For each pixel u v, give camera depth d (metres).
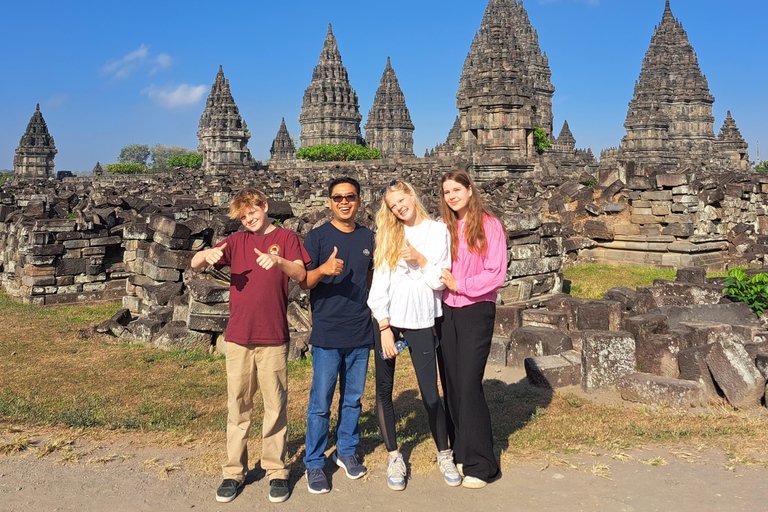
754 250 19.75
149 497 4.23
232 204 4.37
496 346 8.07
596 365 6.72
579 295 14.99
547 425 5.66
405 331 4.47
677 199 18.52
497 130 56.22
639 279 16.67
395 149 137.62
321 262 4.52
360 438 5.40
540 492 4.25
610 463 4.72
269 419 4.31
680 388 6.17
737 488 4.24
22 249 14.36
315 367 4.48
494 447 5.08
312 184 41.81
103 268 14.64
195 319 9.17
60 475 4.56
